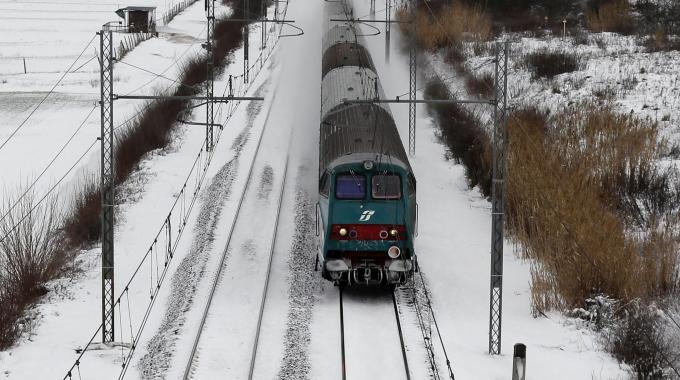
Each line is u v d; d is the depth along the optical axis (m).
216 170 113.81
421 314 70.81
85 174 112.94
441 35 164.62
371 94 87.56
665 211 85.50
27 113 155.12
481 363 62.00
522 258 82.19
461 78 143.50
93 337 65.56
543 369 60.91
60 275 80.81
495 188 65.25
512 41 163.00
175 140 130.00
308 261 82.69
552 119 108.56
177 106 143.25
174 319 69.56
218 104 150.00
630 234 79.94
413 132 117.50
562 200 79.38
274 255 84.06
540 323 69.50
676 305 68.56
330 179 72.88
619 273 70.81
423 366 61.12
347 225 72.44
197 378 59.53
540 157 90.94
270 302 73.06
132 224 94.56
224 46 199.62
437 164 112.75
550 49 153.00
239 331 67.31
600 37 161.00
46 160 125.62
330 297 74.75
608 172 91.81
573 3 187.62
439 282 78.06
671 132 106.06
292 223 92.88
